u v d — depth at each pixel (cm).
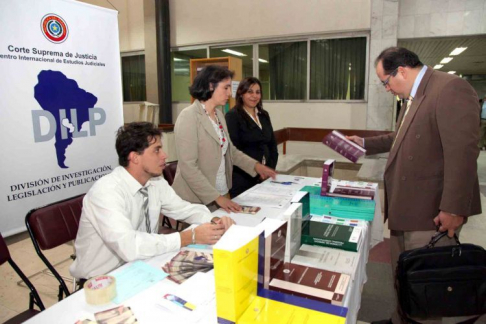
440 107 138
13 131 233
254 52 611
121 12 707
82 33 268
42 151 250
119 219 123
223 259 80
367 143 209
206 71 175
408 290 138
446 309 136
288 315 85
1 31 221
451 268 134
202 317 87
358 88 553
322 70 571
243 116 236
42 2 240
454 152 134
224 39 625
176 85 696
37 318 88
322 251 124
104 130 293
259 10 589
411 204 153
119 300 95
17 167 237
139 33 698
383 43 509
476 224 329
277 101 609
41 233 150
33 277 238
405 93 155
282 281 102
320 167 472
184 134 172
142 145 130
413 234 157
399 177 155
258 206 175
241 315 85
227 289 82
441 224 142
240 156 216
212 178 186
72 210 165
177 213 155
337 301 91
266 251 96
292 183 222
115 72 298
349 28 532
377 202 196
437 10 496
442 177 148
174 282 105
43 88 246
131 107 746
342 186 199
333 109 571
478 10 478
